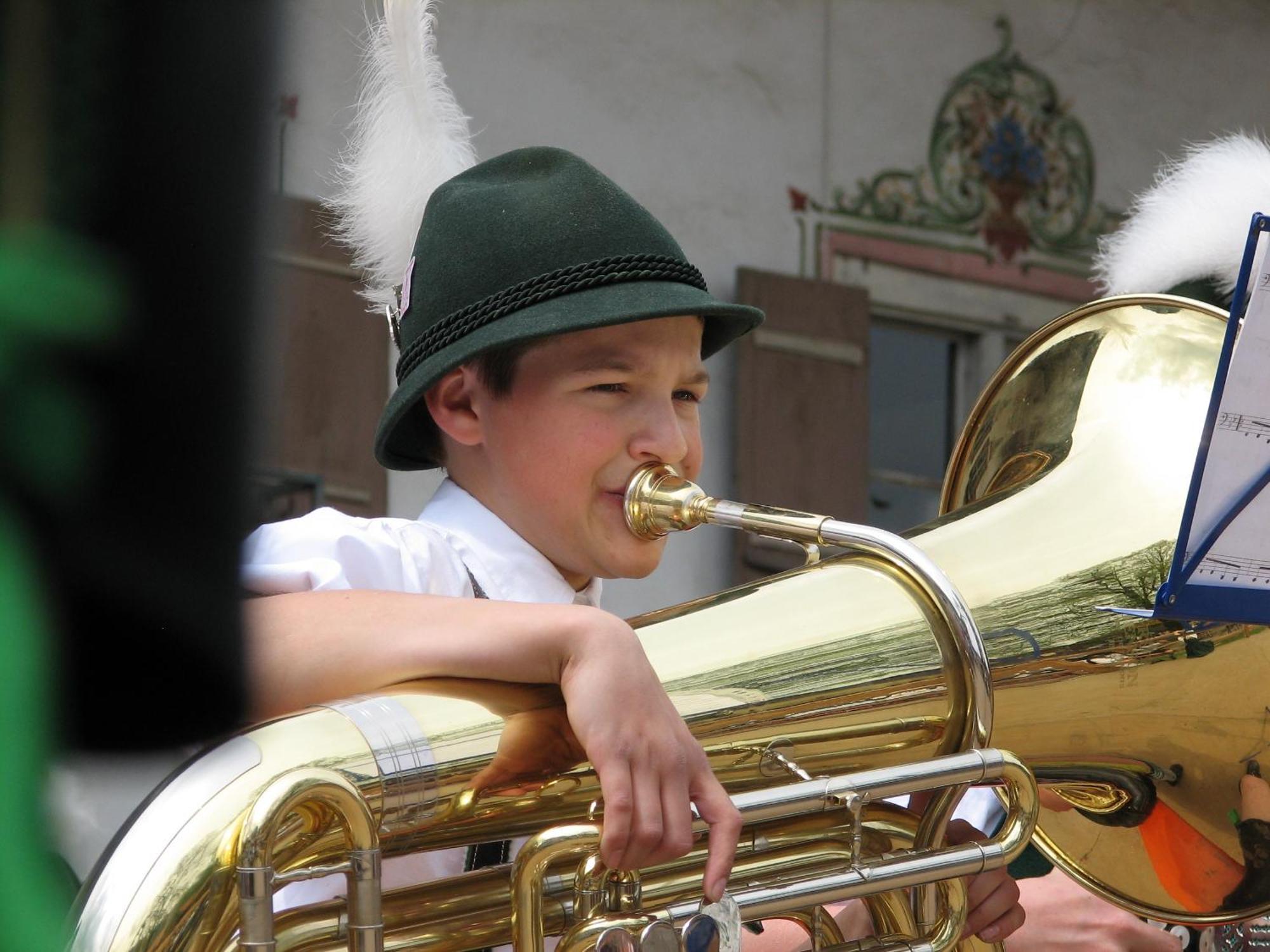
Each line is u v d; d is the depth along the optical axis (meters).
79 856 1.01
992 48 26.27
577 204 5.32
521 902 3.81
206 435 0.69
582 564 5.33
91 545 0.68
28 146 0.66
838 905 6.45
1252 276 4.03
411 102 6.00
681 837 3.73
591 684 3.79
